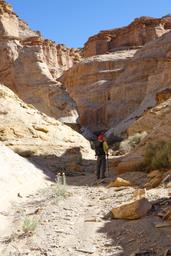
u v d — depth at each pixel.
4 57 61.31
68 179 13.46
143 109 47.59
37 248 5.25
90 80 69.69
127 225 6.04
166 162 11.47
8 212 7.56
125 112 58.97
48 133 18.78
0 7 67.88
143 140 14.82
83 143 21.45
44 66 58.28
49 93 54.22
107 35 88.25
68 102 53.38
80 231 6.04
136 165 12.97
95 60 70.88
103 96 65.00
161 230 5.55
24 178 10.98
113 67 69.38
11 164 11.66
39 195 9.57
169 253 4.58
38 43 75.94
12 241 5.63
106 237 5.64
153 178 10.18
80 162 18.12
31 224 6.14
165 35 61.72
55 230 6.07
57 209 7.58
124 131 43.09
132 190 9.20
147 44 64.06
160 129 14.73
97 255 4.91
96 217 6.76
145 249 4.88
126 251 4.95
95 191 9.81
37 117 19.69
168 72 52.06
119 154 22.16
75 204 8.12
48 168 15.36
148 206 6.62
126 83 60.84
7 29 66.88
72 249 5.17
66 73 75.12
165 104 24.34
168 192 8.01
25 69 58.06
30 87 56.09
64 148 18.00
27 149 16.47
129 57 70.00
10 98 19.73
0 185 9.26
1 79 59.94
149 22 83.00
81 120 65.38
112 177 12.48
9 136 16.88
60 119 51.34
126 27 85.62
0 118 17.72
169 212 6.05
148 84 54.78
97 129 61.75
